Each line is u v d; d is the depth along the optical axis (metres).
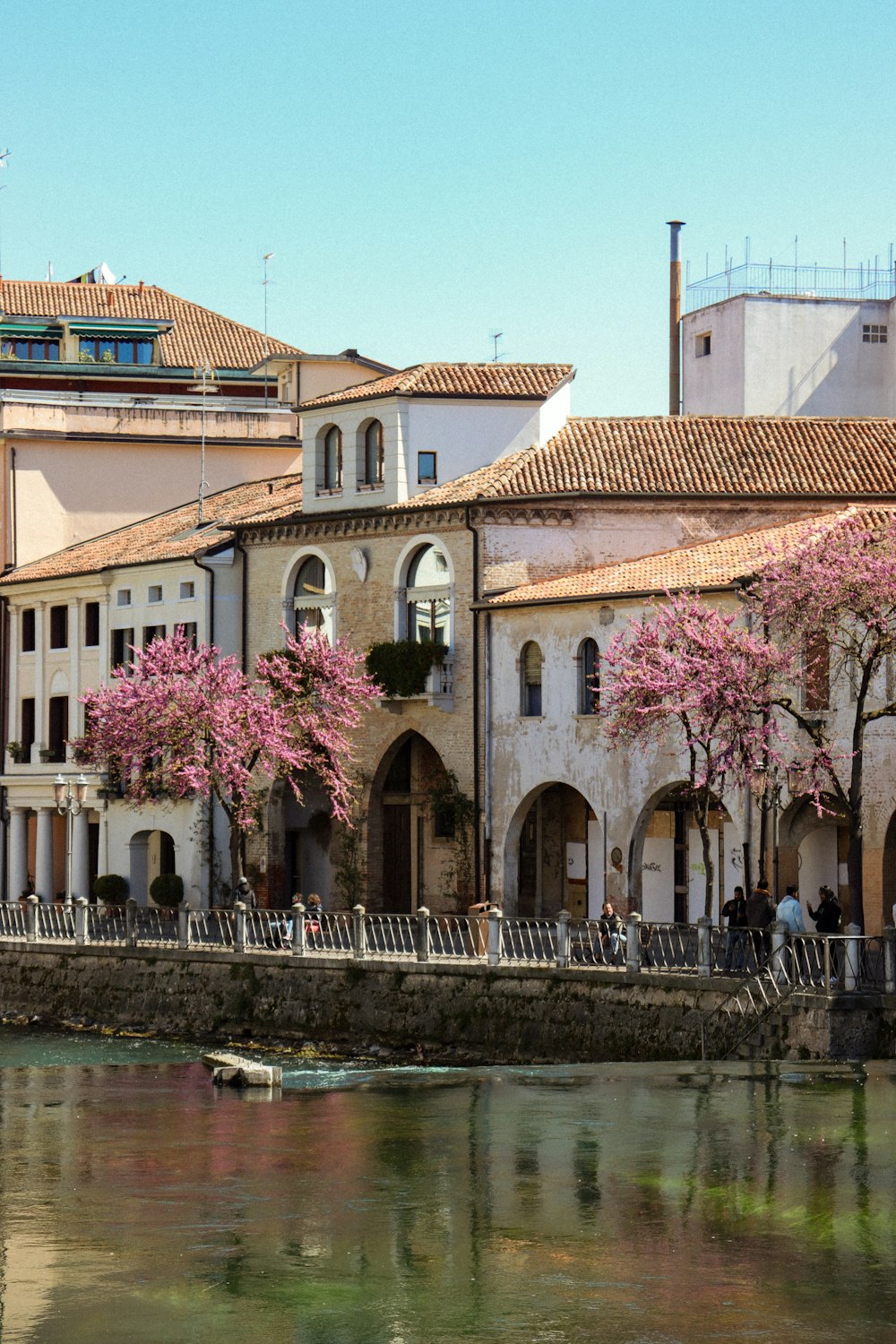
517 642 61.66
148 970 58.91
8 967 63.47
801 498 63.88
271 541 70.31
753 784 48.72
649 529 63.97
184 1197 32.03
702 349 90.06
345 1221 30.28
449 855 65.31
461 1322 25.52
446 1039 50.38
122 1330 25.31
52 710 79.88
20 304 99.12
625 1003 46.59
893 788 50.28
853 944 42.28
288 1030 54.50
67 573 78.00
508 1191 32.06
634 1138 35.91
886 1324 25.30
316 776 70.12
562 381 68.75
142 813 74.44
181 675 63.03
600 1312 25.83
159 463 86.00
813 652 49.94
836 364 87.25
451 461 67.44
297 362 88.50
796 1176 32.56
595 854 61.84
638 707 49.81
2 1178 33.66
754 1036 43.66
